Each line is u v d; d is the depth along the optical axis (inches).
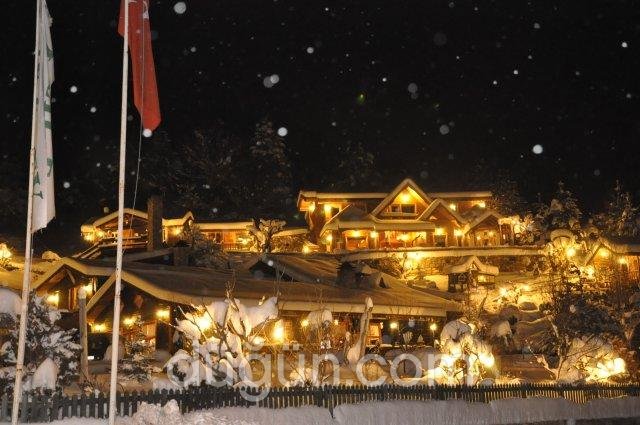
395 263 2378.2
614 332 1376.7
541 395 941.8
